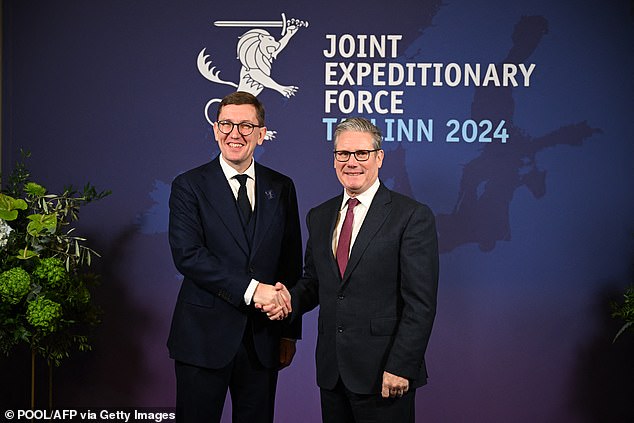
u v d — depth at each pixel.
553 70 3.83
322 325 2.76
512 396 3.86
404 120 3.85
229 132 2.88
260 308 2.78
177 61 3.88
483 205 3.84
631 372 3.83
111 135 3.89
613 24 3.82
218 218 2.89
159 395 3.91
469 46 3.84
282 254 3.06
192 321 2.88
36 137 3.90
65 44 3.89
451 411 3.86
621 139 3.82
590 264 3.83
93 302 3.89
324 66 3.86
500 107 3.84
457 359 3.86
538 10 3.83
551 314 3.84
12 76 3.90
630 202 3.82
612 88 3.82
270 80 3.87
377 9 3.85
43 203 3.32
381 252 2.66
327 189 3.87
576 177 3.83
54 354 3.38
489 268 3.85
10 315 3.08
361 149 2.70
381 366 2.64
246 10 3.87
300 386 3.88
